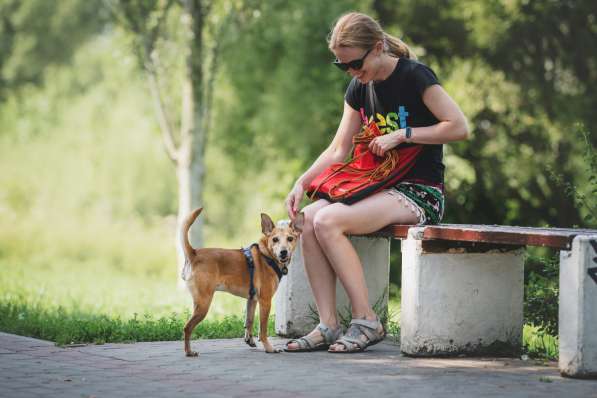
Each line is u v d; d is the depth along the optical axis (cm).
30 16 4034
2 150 3719
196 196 1614
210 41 1630
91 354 640
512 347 670
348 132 711
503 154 1897
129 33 1619
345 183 673
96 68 4094
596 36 1889
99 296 1252
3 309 916
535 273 848
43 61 4162
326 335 671
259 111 2123
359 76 664
